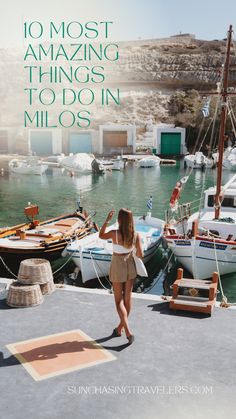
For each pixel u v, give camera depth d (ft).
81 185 128.57
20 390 15.55
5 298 24.03
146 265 53.83
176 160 201.16
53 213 87.97
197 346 18.89
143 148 225.76
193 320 21.48
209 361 17.66
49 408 14.52
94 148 217.97
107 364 17.31
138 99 292.20
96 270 46.65
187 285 23.00
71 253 48.14
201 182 135.03
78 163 159.02
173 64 345.92
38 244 51.37
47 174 156.25
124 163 175.83
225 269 47.44
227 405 14.76
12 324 20.84
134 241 18.49
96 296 24.50
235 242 45.78
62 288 25.63
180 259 48.57
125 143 215.10
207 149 223.71
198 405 14.73
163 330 20.35
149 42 366.63
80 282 48.67
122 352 18.29
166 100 291.58
